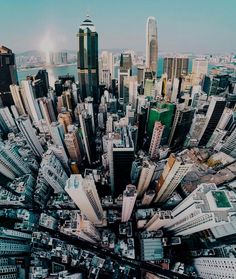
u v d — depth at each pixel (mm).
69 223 157875
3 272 159750
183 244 188750
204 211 119688
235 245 169625
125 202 159000
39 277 166875
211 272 145375
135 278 168000
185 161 168000
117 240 194875
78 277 157375
